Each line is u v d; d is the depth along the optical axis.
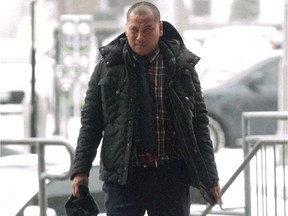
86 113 11.01
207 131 11.00
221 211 16.08
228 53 37.94
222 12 73.69
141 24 10.69
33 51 28.47
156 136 10.77
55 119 36.75
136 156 10.77
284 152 15.11
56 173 13.65
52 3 48.56
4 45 41.88
